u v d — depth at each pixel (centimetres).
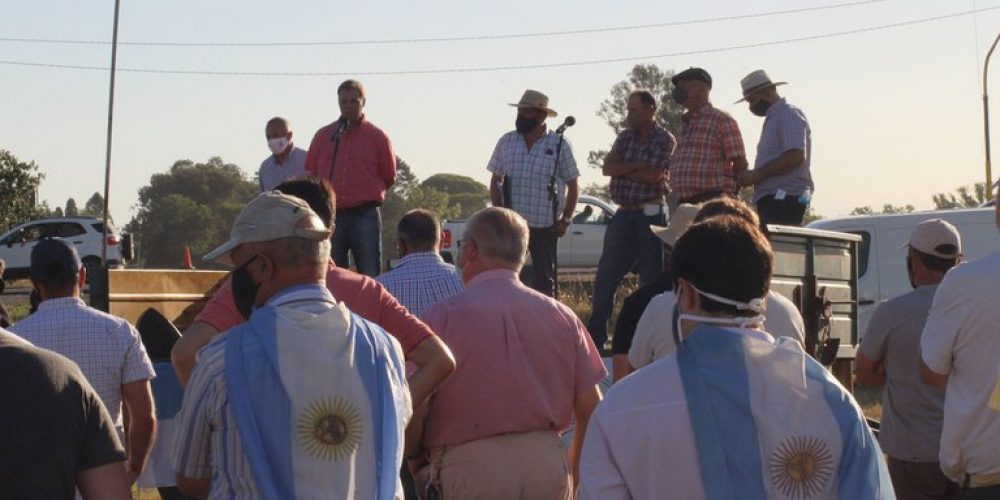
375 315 454
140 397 595
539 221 1096
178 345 470
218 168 9775
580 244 2652
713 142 1073
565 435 597
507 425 495
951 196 3825
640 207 1098
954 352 473
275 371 350
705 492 312
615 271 1109
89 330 582
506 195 1101
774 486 314
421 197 7650
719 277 325
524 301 507
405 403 371
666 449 316
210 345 360
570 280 2258
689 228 337
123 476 348
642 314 547
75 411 339
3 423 329
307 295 366
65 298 585
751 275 325
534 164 1094
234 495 349
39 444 330
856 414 322
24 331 575
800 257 891
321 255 373
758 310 329
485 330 498
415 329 453
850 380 974
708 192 1073
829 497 317
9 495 328
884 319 614
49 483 331
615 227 1107
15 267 3875
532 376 499
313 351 353
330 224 514
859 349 629
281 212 369
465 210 9331
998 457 467
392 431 358
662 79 7156
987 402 465
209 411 353
